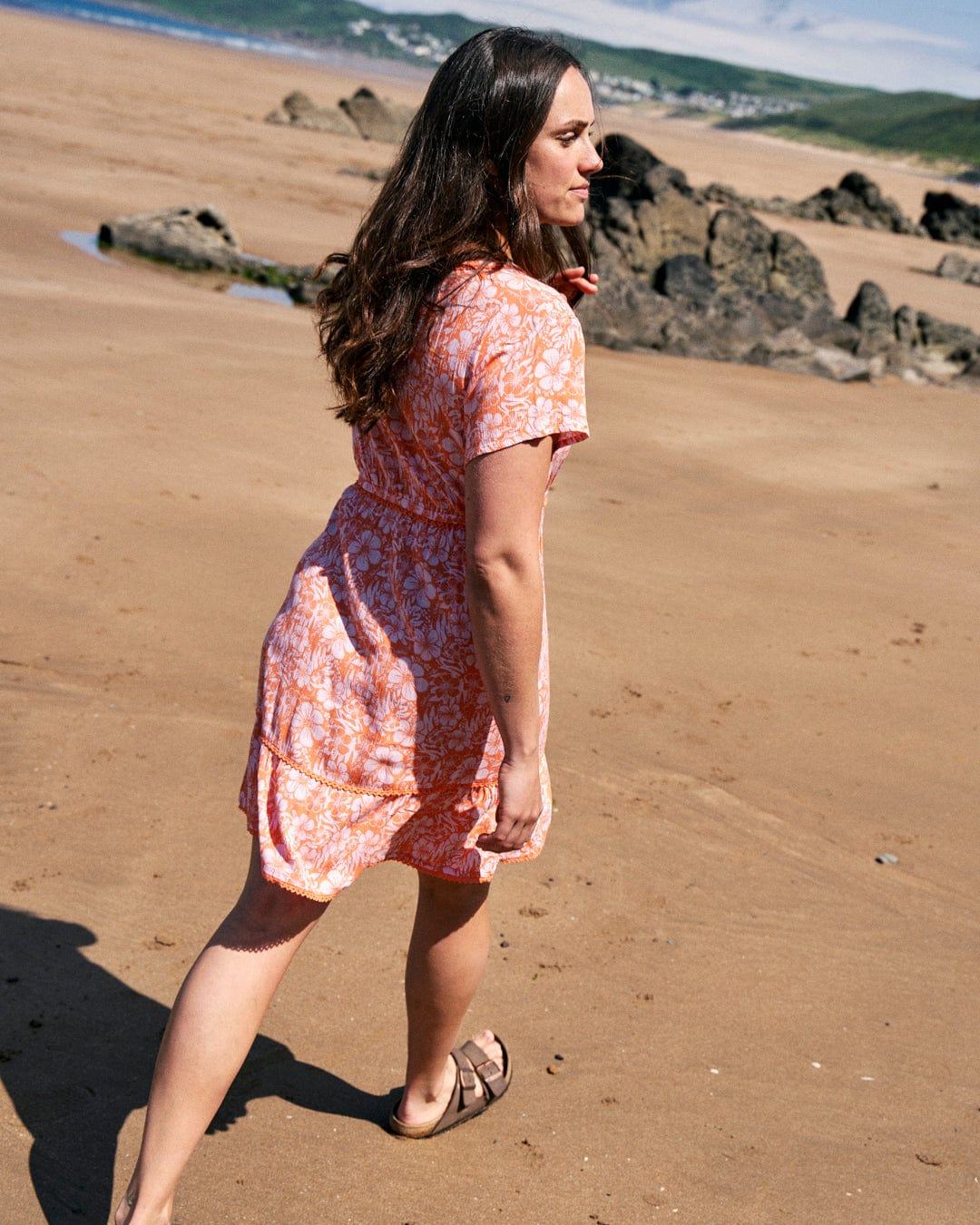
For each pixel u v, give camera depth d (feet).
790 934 9.98
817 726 14.74
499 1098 7.47
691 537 21.94
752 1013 8.79
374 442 5.64
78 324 29.55
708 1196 6.88
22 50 141.59
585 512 22.44
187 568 16.20
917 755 14.33
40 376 24.21
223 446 21.98
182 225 46.60
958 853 12.00
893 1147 7.52
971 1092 8.21
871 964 9.71
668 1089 7.80
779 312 51.19
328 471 21.71
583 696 14.51
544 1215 6.61
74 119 82.64
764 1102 7.80
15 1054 7.25
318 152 93.66
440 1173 6.82
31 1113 6.82
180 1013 5.58
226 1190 6.48
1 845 9.45
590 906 9.92
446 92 5.39
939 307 72.90
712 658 16.40
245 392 26.05
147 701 12.32
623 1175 6.97
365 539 5.67
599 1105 7.55
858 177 120.37
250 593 15.71
